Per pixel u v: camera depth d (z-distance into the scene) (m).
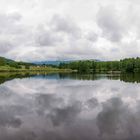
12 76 114.44
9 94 43.62
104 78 93.19
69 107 30.09
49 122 22.50
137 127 20.48
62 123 22.11
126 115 25.08
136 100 35.34
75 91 47.28
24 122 22.58
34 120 23.38
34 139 17.59
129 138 17.66
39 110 28.34
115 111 27.23
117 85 60.00
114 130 19.66
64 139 17.58
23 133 19.02
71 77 103.00
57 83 67.94
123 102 33.56
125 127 20.45
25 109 29.06
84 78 94.00
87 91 47.12
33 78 96.38
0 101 35.44
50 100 35.97
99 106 30.59
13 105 31.95
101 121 22.72
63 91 47.56
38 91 48.06
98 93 43.91
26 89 52.19
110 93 43.78
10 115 25.72
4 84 65.50
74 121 22.78
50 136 18.22
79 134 18.69
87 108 29.25
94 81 75.31
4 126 21.14
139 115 25.12
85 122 22.31
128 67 199.25
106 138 17.73
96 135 18.42
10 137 18.03
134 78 92.06
